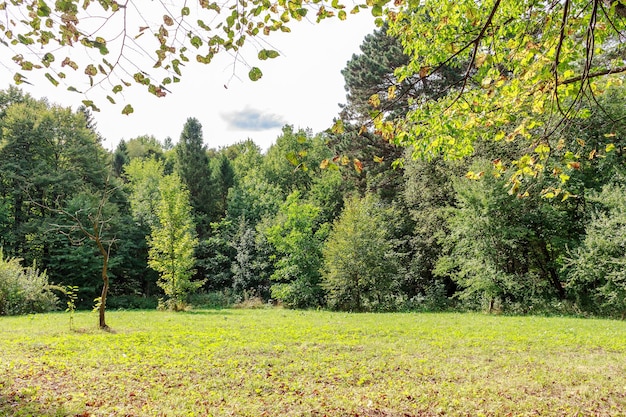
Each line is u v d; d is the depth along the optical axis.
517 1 6.14
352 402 6.42
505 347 11.02
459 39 6.55
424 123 6.35
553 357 9.86
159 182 43.94
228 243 36.91
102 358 8.93
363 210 28.39
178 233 26.72
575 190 22.25
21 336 11.64
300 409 6.12
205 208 45.66
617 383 7.53
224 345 10.91
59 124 35.31
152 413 5.78
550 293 24.64
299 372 8.25
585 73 4.34
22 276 23.09
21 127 32.75
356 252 26.59
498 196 22.73
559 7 5.38
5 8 3.41
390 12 4.64
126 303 32.97
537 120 5.91
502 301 24.44
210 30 3.77
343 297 26.88
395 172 33.72
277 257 33.81
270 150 63.16
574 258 21.56
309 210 31.66
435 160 27.70
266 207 42.12
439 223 27.78
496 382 7.61
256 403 6.38
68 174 33.69
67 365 8.21
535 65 5.02
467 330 14.36
